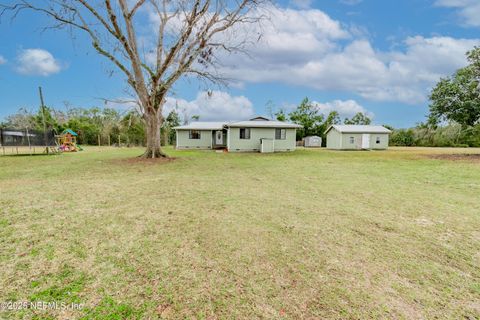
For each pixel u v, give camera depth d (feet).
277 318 5.72
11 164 36.32
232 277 7.34
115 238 9.93
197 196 17.11
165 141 119.03
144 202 15.40
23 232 10.36
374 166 35.94
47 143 60.03
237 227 11.31
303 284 7.06
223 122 92.94
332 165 37.22
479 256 8.89
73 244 9.33
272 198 16.79
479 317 5.87
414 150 80.89
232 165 36.52
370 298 6.49
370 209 14.47
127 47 38.70
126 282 7.00
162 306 6.04
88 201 15.49
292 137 73.15
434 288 7.00
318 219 12.59
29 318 5.55
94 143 126.62
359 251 9.15
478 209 14.58
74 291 6.55
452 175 27.40
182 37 40.19
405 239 10.28
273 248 9.27
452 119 56.39
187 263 8.09
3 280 6.96
